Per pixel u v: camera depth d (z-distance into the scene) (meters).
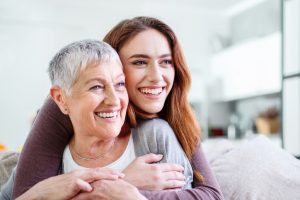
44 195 1.06
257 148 1.56
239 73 5.20
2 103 4.67
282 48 3.28
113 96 1.08
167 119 1.33
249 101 5.64
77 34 5.05
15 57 4.76
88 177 1.06
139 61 1.23
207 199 1.11
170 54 1.27
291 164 1.49
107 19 5.19
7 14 4.75
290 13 3.25
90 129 1.10
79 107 1.08
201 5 5.50
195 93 5.54
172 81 1.28
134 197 1.01
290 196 1.36
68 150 1.24
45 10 4.91
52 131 1.23
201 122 5.62
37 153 1.22
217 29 5.80
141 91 1.24
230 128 5.66
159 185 1.09
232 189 1.42
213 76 5.68
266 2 5.11
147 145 1.18
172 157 1.16
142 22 1.25
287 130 3.20
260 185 1.39
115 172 1.08
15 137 4.69
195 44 5.60
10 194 1.32
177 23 5.52
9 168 1.61
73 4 5.03
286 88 3.24
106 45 1.12
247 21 5.52
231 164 1.51
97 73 1.07
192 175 1.20
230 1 5.35
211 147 1.75
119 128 1.12
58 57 1.11
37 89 4.83
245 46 5.09
